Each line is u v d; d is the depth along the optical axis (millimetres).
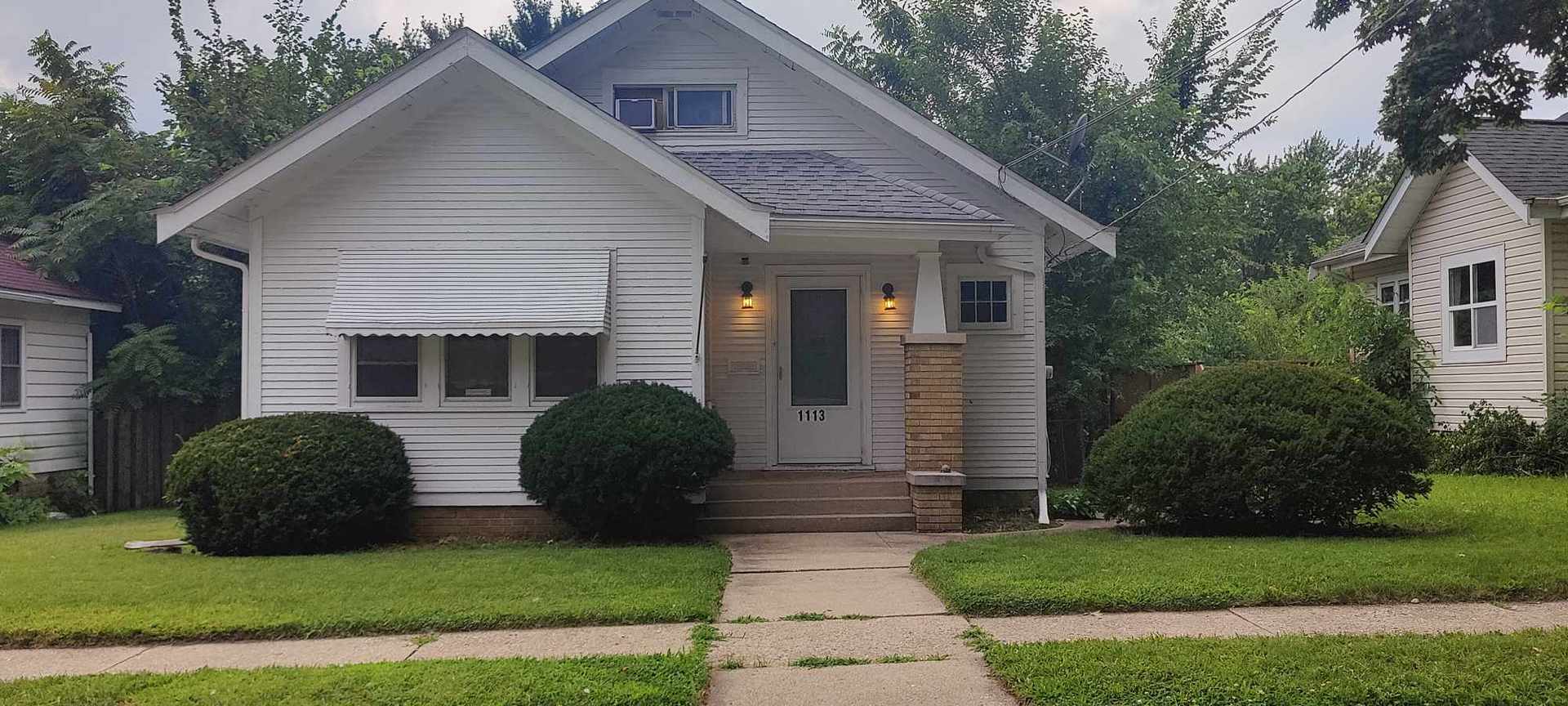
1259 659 5258
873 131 13109
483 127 10672
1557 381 13789
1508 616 6246
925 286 11648
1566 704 4582
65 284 15406
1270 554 7902
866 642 6027
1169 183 18078
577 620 6492
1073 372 18188
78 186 17172
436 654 5836
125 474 15547
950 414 11422
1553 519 9312
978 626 6355
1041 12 20547
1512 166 14562
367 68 20547
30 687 5164
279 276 10539
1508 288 14586
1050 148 18953
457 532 10484
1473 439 13875
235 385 16359
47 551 9648
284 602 6906
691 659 5500
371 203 10594
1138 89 19078
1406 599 6699
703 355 10867
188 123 17219
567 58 12938
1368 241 17391
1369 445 8938
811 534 10734
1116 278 18734
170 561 8766
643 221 10695
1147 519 9547
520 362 10594
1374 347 16922
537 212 10664
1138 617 6484
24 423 14484
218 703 4824
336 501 9398
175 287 16875
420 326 10023
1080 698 4785
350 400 10484
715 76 13203
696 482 9594
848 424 12516
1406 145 8453
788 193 11484
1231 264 25016
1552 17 7957
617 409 9648
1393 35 8570
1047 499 12484
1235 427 9273
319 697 4906
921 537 10547
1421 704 4652
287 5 19812
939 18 20531
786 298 12562
